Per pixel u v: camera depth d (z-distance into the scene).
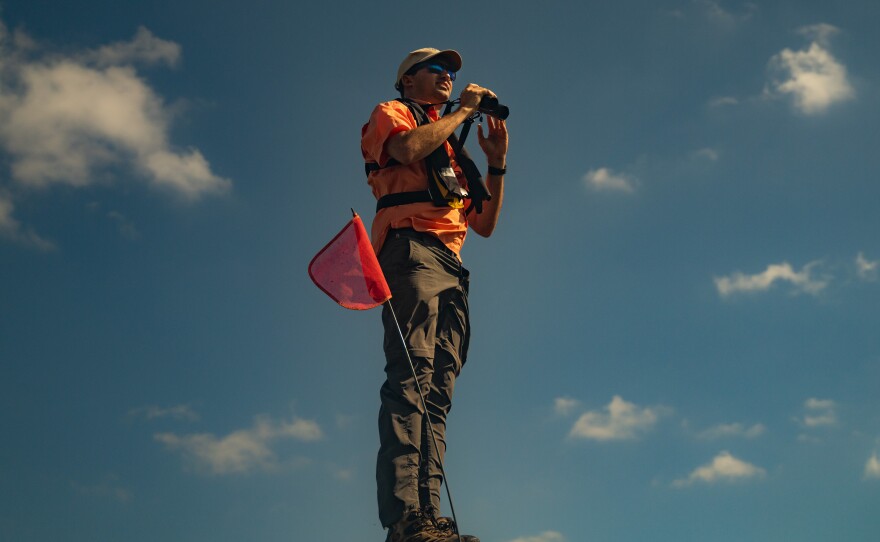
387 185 7.65
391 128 7.42
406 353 6.85
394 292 7.43
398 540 6.73
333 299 7.01
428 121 7.78
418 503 6.85
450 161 7.89
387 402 7.15
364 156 7.89
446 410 7.51
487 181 8.45
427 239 7.56
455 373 7.62
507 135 8.45
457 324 7.69
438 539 6.66
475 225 8.49
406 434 7.00
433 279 7.45
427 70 8.07
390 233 7.60
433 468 7.18
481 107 7.93
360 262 7.06
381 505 6.89
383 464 6.97
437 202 7.54
